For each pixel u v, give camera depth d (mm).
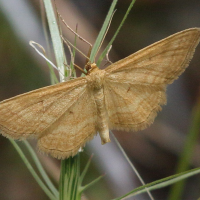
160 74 150
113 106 152
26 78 177
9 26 172
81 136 150
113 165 172
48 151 148
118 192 172
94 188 172
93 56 145
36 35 172
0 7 170
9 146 175
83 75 152
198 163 171
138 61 150
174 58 149
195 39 147
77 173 147
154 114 152
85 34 176
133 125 152
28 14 171
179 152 176
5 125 145
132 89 152
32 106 146
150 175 176
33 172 148
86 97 151
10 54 175
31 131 146
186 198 173
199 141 171
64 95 149
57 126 149
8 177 174
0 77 177
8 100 144
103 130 151
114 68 151
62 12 175
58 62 146
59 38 146
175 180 149
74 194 147
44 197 173
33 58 175
